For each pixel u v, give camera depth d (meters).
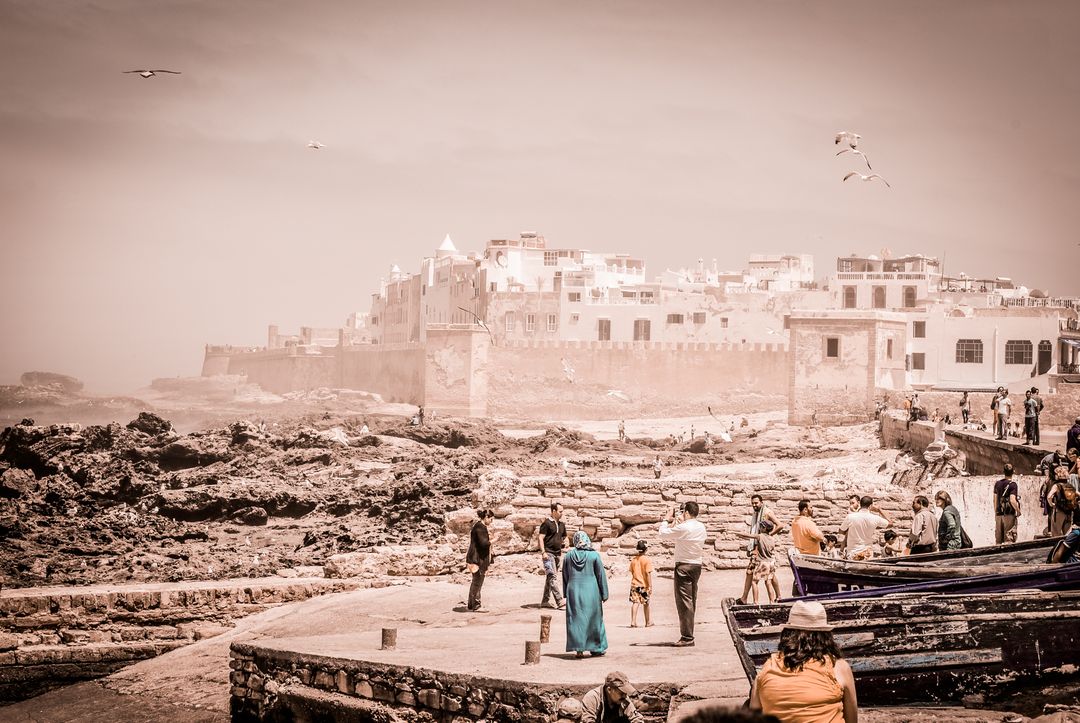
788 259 168.38
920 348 105.06
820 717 10.70
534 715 16.56
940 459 44.88
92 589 27.27
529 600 28.20
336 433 65.06
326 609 27.33
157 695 23.44
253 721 21.06
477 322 139.00
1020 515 31.72
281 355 183.25
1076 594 14.41
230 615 27.94
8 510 38.53
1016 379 103.44
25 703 24.22
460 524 35.00
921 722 13.39
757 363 122.00
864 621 14.35
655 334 135.62
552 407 126.94
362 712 18.80
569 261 152.88
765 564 22.83
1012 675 14.11
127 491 45.50
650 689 16.30
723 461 63.16
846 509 34.66
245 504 43.31
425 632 23.38
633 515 34.97
